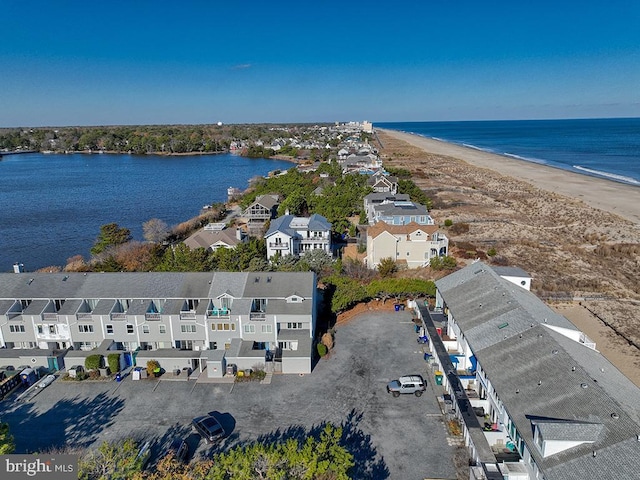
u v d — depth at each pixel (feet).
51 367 155.94
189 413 133.69
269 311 156.46
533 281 231.71
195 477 93.71
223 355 152.46
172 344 160.15
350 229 325.21
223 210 405.39
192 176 652.48
